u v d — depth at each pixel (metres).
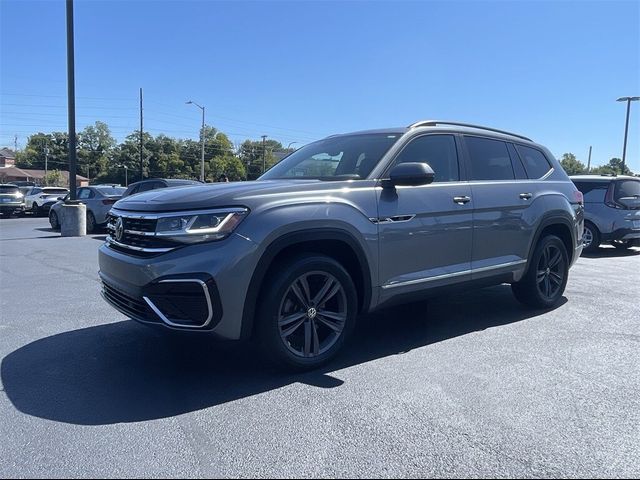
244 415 3.22
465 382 3.73
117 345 4.55
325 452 2.79
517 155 5.69
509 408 3.31
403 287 4.37
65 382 3.73
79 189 16.11
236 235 3.51
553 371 3.95
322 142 5.35
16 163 128.25
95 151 122.19
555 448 2.83
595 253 11.91
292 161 5.21
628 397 3.49
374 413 3.24
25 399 3.44
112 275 3.93
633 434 2.99
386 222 4.21
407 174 4.11
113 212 4.23
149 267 3.49
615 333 4.95
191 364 4.10
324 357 3.97
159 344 4.58
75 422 3.12
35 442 2.88
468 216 4.82
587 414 3.24
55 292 6.66
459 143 5.07
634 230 11.27
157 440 2.91
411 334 4.91
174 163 95.06
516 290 5.77
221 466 2.65
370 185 4.21
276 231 3.62
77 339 4.71
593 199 11.55
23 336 4.80
